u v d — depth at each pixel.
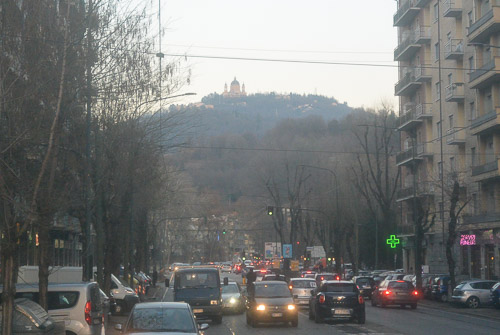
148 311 17.52
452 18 66.94
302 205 102.69
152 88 28.48
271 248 110.75
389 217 75.25
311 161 105.94
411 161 77.06
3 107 17.98
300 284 47.50
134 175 36.91
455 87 64.12
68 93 20.95
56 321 18.92
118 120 32.25
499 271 57.34
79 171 31.09
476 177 57.84
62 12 21.58
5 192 17.03
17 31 19.58
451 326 31.95
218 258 177.62
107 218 38.44
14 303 17.36
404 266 84.19
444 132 69.06
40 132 19.59
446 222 66.69
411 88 77.62
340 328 31.36
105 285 39.19
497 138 56.97
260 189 119.06
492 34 56.19
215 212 153.50
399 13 80.44
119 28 25.22
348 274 82.06
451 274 51.91
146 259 86.69
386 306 48.41
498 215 55.34
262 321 32.56
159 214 84.06
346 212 86.31
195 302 35.31
